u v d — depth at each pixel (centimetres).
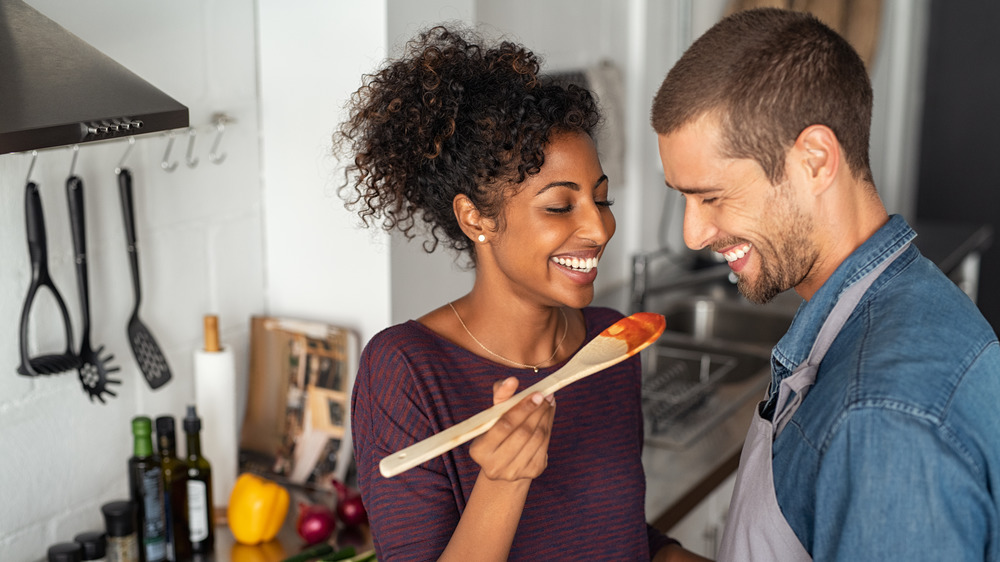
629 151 282
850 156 91
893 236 93
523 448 90
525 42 236
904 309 87
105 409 167
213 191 182
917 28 408
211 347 176
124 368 170
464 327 116
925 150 420
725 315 274
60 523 161
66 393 159
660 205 301
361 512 170
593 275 111
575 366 96
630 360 125
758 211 91
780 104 87
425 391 109
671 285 288
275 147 189
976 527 80
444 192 112
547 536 115
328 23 179
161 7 166
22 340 147
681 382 226
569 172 105
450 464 108
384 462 84
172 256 176
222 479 177
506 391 91
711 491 181
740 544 97
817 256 94
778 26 89
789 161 89
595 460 119
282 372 189
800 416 91
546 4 242
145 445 158
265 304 197
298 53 183
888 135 408
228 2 179
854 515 81
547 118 104
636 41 280
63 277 157
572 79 227
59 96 114
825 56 87
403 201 119
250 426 192
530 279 109
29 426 154
